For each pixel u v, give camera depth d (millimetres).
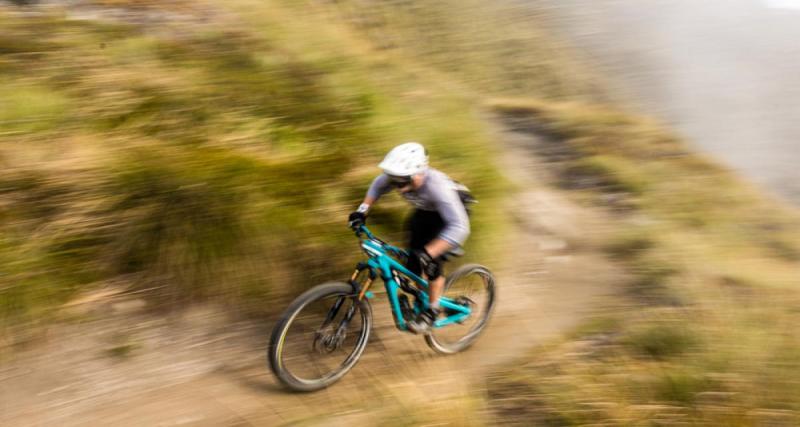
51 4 8000
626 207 8945
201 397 3771
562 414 3588
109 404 3637
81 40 7117
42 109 5594
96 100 6016
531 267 6441
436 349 4496
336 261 4809
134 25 7965
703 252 7309
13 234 4230
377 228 5203
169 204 4586
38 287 4008
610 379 3910
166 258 4422
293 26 9383
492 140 9422
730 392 3648
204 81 6844
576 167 10320
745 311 4852
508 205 7277
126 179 4754
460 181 6387
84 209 4516
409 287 4199
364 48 10953
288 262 4660
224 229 4555
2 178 4660
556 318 5469
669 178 10555
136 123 5824
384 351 4469
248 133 6098
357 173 5730
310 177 5398
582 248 7199
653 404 3621
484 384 4098
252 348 4242
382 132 6723
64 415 3512
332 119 6738
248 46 8117
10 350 3752
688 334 4422
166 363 3979
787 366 3865
